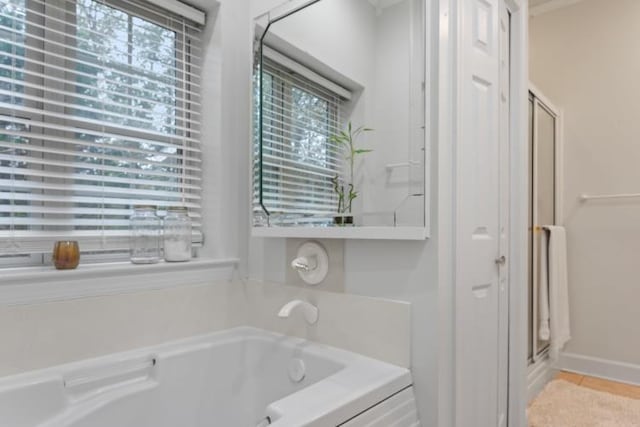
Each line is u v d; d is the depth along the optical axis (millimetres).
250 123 1655
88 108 1332
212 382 1424
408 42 1243
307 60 1496
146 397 1254
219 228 1614
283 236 1464
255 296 1652
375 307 1267
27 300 1098
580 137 2773
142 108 1500
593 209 2711
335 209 1361
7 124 1217
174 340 1429
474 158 1378
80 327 1196
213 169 1642
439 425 1143
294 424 834
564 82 2844
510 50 1810
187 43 1672
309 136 1462
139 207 1435
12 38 1219
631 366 2516
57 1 1308
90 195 1365
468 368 1303
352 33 1373
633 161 2582
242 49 1716
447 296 1189
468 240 1317
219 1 1634
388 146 1259
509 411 1706
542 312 2432
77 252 1216
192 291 1491
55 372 1113
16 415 1017
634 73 2590
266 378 1468
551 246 2482
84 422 1100
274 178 1555
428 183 1169
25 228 1238
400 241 1224
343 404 940
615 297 2609
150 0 1478
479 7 1439
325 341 1396
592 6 2748
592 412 2062
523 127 1781
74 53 1348
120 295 1290
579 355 2703
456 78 1255
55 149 1271
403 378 1145
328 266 1403
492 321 1514
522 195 1752
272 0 1640
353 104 1354
